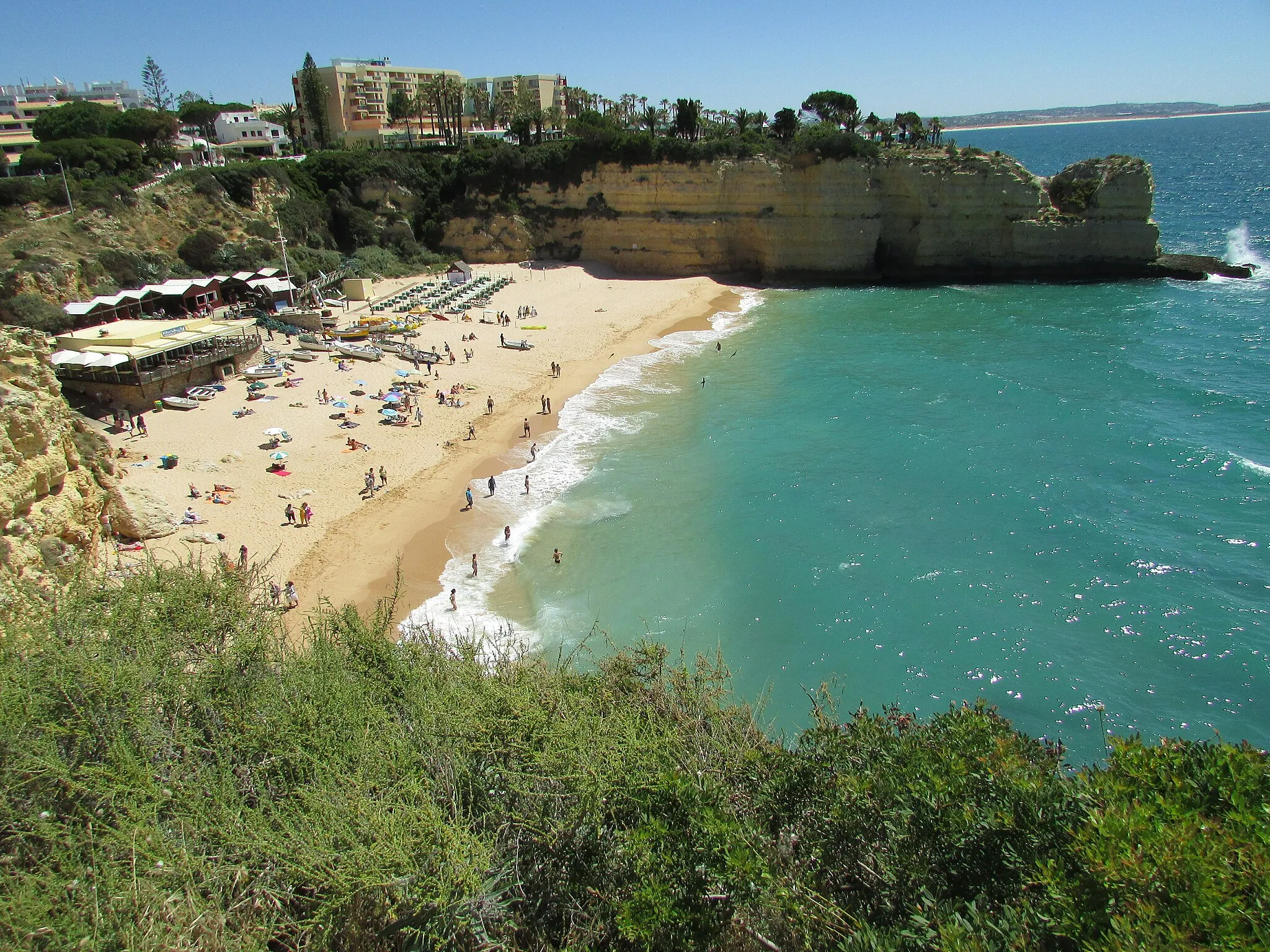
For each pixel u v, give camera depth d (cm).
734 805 1014
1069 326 6431
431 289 7688
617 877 904
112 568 1944
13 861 821
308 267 7462
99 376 4459
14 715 944
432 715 1050
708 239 8488
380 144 11362
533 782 972
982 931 744
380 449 4134
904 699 2470
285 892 830
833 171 8044
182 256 6631
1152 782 872
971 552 3206
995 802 906
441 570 3128
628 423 4641
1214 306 6825
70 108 8431
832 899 867
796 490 3762
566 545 3319
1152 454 3975
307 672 1120
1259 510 3406
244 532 3259
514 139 10369
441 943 790
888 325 6694
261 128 12131
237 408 4569
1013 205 7944
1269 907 674
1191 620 2747
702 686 1385
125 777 891
